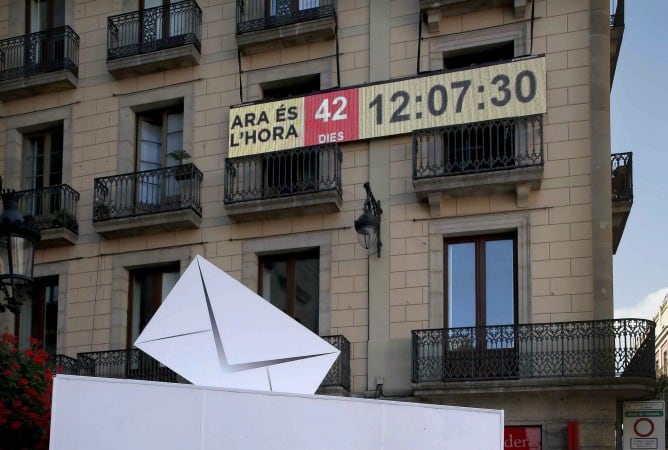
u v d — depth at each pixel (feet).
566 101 55.77
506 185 54.75
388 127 58.70
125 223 62.08
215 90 64.39
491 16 58.75
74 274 64.23
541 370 51.44
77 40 68.95
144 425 26.12
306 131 60.44
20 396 39.06
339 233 58.59
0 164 69.10
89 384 26.25
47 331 64.95
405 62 60.23
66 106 68.18
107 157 66.18
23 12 71.36
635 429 51.11
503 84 56.49
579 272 53.21
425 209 57.16
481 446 26.68
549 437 51.01
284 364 34.22
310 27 61.62
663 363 121.80
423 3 59.06
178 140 66.13
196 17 65.57
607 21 56.54
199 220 61.87
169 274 63.41
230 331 34.14
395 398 54.39
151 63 65.16
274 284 60.64
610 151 54.65
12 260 35.81
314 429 26.32
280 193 59.47
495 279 55.62
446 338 53.72
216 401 26.25
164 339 33.78
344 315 57.21
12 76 68.49
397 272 56.80
